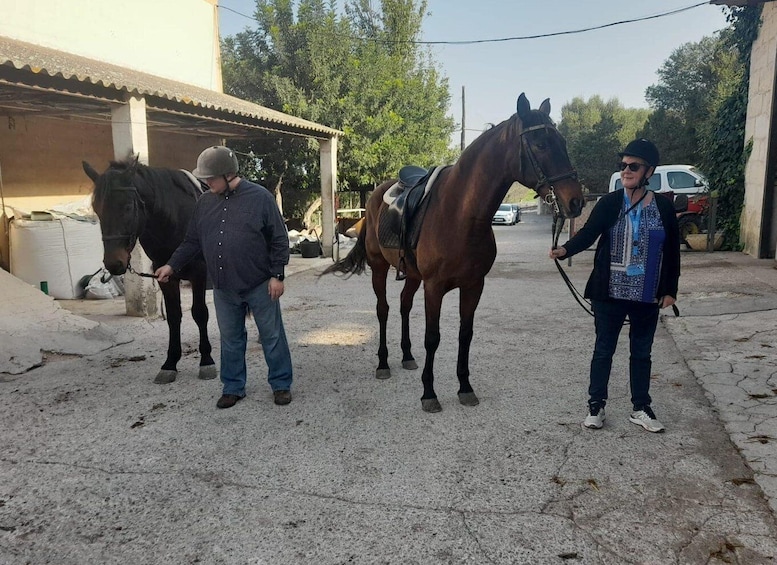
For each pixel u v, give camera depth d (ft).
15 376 15.72
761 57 34.63
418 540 8.09
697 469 9.89
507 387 14.29
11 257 27.20
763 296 23.22
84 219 28.78
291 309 24.75
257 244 12.61
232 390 13.42
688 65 100.37
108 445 11.35
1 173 28.09
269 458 10.72
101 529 8.52
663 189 42.75
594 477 9.73
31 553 7.97
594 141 104.32
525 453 10.67
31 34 27.78
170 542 8.18
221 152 12.34
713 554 7.62
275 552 7.90
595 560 7.57
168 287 14.80
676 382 14.16
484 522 8.50
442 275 12.35
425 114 70.03
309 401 13.61
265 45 58.34
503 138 11.30
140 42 35.04
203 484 9.80
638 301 10.84
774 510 8.57
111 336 19.42
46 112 27.22
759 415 11.92
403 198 13.55
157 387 14.74
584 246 10.92
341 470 10.20
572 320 21.63
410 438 11.47
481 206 11.57
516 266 37.96
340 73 56.03
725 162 39.55
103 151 34.04
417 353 17.61
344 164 56.34
